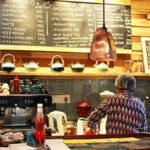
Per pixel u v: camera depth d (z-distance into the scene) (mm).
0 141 2006
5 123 3480
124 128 2738
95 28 4055
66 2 3971
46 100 3330
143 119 2834
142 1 4375
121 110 2773
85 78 4020
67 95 3945
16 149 1776
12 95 3227
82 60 4051
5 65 3496
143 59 4266
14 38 3734
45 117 3479
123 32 4184
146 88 4328
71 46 3926
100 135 2311
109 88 4141
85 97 4031
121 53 4141
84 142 2078
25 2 3809
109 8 4164
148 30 4375
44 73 3617
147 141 2111
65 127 3420
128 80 2859
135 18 4324
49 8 3896
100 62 4133
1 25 3707
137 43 4320
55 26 3896
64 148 1841
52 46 3855
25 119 3559
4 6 3736
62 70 3729
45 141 2033
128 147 1882
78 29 3977
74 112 3961
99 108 2863
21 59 3812
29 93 3488
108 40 2719
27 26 3789
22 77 3744
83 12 4031
